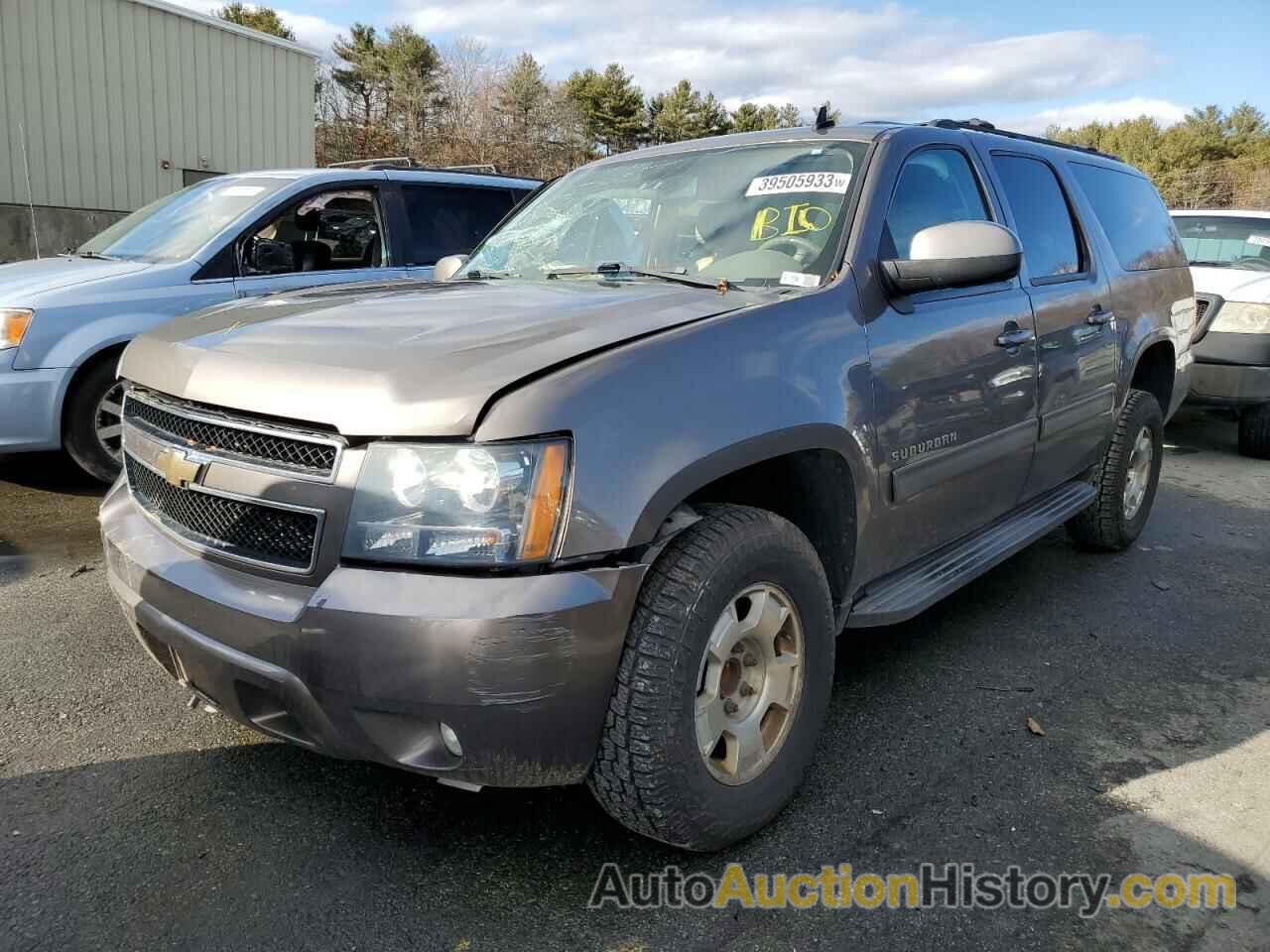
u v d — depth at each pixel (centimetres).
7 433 527
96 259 621
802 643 258
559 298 275
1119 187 497
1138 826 264
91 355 541
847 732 314
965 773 290
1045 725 321
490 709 200
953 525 341
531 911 226
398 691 200
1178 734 317
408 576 203
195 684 237
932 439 310
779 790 253
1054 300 389
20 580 434
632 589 212
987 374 337
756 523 241
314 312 271
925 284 291
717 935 219
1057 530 552
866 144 329
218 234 593
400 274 662
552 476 204
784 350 257
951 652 380
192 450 235
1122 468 473
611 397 215
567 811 267
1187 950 217
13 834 251
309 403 215
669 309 255
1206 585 463
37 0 1432
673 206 345
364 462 207
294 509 214
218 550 228
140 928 218
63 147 1488
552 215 383
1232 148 6719
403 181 678
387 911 225
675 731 218
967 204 360
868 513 286
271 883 234
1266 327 724
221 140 1695
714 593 224
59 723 309
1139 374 521
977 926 223
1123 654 380
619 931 220
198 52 1636
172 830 255
